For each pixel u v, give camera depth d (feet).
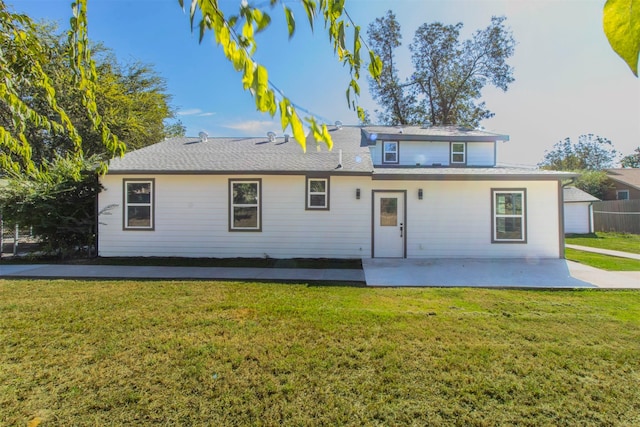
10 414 7.63
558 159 122.93
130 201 30.12
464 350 10.81
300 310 14.84
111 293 17.75
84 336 11.87
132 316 13.98
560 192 28.91
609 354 10.52
